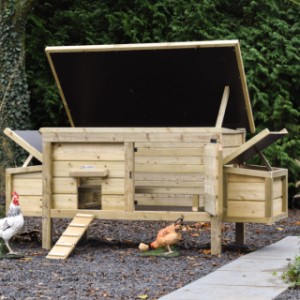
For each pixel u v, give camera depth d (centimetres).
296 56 1561
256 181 974
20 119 1519
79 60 1096
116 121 1219
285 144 1548
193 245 1068
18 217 970
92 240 1120
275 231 1239
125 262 930
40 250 1027
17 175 1071
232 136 1074
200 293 736
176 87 1116
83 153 1023
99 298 725
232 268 870
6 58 1505
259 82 1565
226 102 1065
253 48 1562
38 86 1638
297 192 1556
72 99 1180
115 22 1645
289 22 1647
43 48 1655
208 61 1048
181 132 989
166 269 877
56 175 1035
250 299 709
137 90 1141
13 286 785
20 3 1504
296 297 718
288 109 1548
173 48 1036
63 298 725
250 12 1644
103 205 1020
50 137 1027
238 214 983
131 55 1071
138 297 724
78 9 1700
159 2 1647
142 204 1142
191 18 1614
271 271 848
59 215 1034
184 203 1125
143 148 1062
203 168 1028
